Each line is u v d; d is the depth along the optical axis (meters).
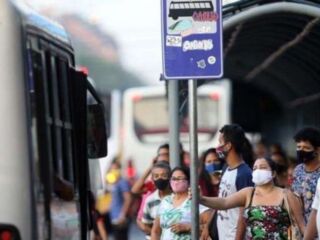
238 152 22.31
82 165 19.80
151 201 26.33
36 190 16.12
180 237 22.92
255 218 21.03
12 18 16.16
